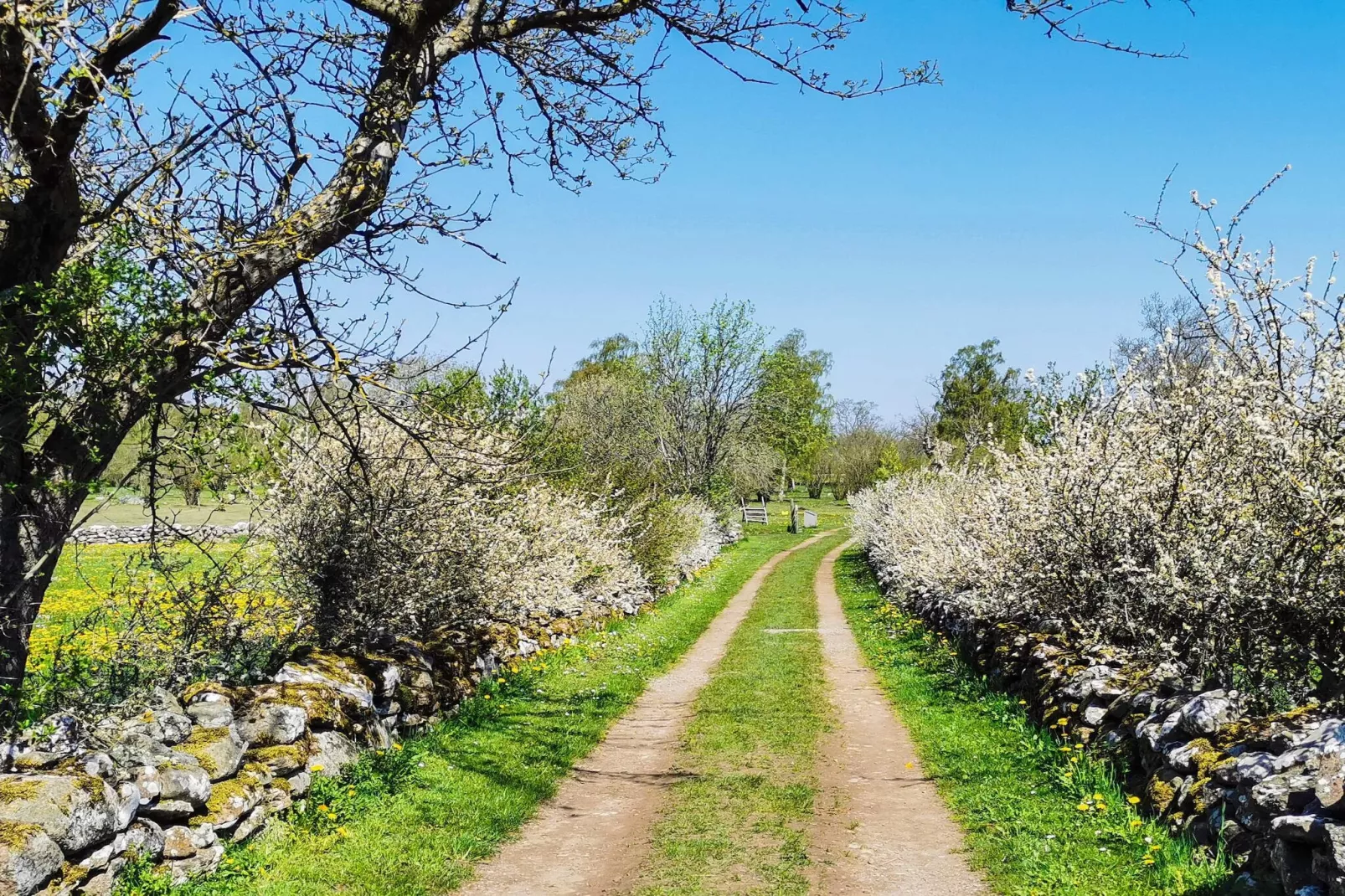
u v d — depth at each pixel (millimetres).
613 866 6832
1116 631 9961
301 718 7410
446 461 10359
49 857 4672
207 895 5621
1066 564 10320
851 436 81250
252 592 9234
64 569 17781
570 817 8000
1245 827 5391
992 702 11539
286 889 5844
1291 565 7055
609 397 44594
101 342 5504
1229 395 7840
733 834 7434
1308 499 6691
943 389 61312
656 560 24328
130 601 7672
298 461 9984
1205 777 6035
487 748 9750
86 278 5352
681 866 6770
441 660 11203
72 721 5766
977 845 6887
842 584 31109
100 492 5844
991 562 12805
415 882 6246
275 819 6805
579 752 10031
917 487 28203
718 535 44188
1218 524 7746
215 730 6664
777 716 11828
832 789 8648
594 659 15836
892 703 12703
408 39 6695
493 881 6535
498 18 7629
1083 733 8477
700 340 47562
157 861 5625
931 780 8891
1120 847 6289
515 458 12023
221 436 6168
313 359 6312
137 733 5973
